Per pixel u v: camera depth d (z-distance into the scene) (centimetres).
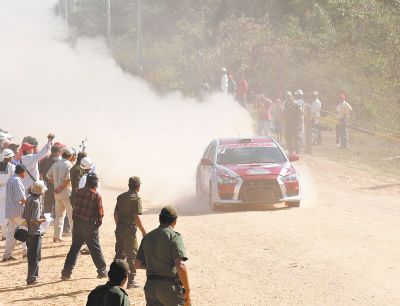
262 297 1784
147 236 1348
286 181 3073
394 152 5038
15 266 2370
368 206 3167
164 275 1326
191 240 2520
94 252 2112
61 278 2130
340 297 1741
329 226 2666
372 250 2236
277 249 2311
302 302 1722
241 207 3225
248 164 3181
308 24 7950
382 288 1803
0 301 1927
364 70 6375
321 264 2083
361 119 5928
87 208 2103
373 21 6531
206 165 3209
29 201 2114
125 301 1137
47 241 2725
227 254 2281
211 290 1880
